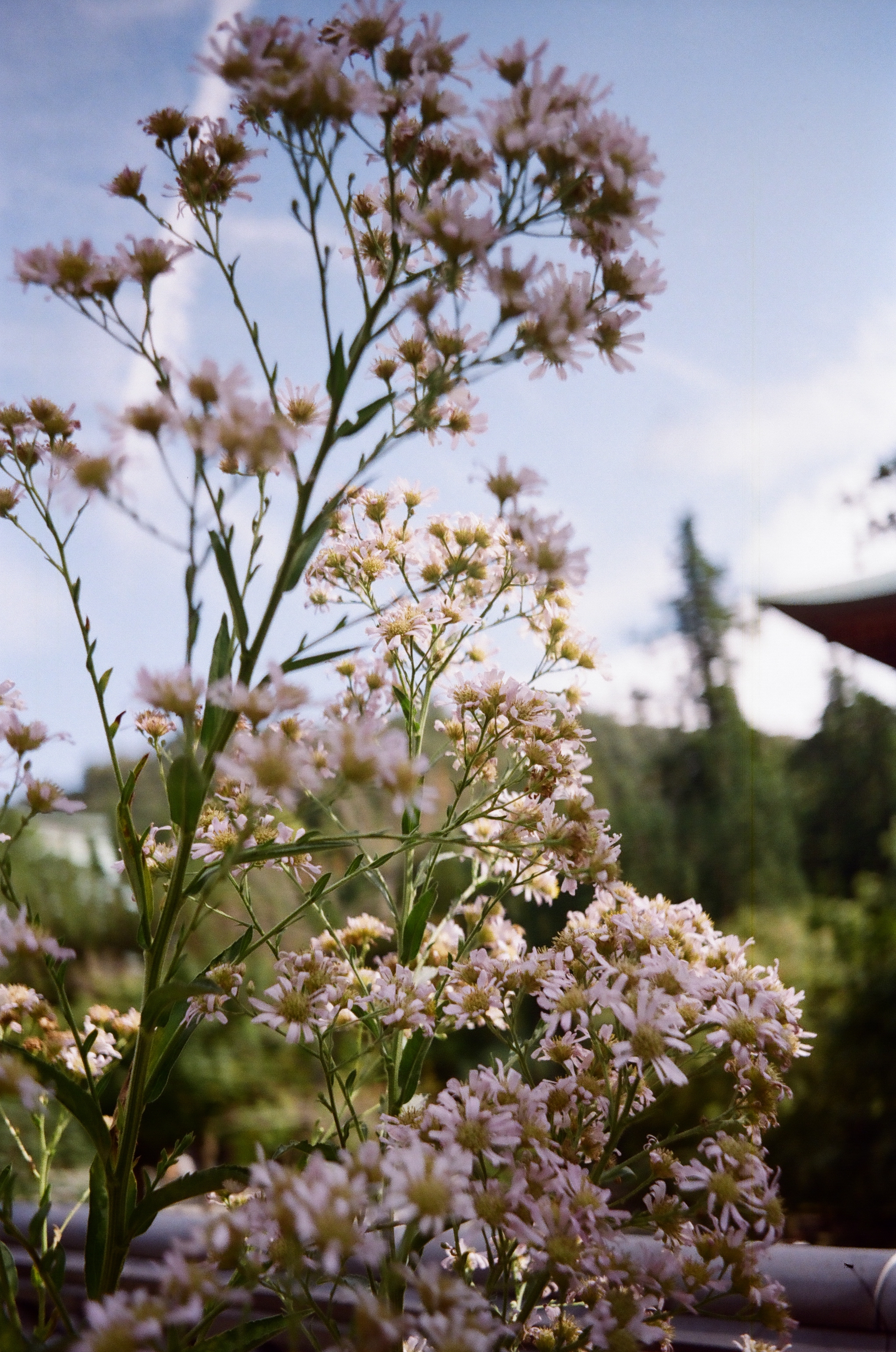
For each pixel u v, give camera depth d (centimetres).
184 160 37
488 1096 38
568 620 48
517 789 44
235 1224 33
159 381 35
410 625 46
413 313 35
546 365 36
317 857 48
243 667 35
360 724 33
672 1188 42
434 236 34
